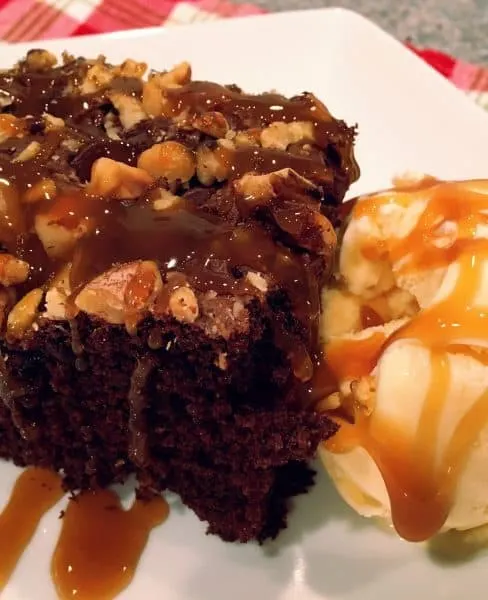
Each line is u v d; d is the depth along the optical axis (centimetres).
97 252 22
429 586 24
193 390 22
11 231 22
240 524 25
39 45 34
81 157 24
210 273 21
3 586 24
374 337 25
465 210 24
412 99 32
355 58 34
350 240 25
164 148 23
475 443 23
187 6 38
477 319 23
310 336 23
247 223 22
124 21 38
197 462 24
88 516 25
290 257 22
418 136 32
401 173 30
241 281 21
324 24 34
